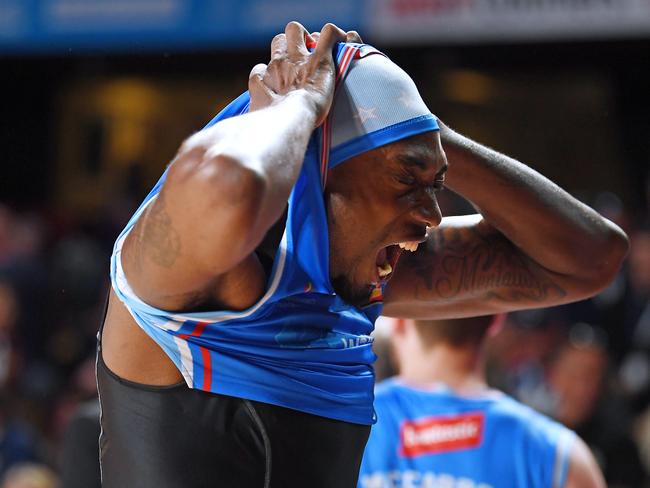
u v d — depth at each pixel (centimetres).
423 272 446
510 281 455
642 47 2092
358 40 382
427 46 1928
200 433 349
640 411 1534
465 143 423
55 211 2770
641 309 1648
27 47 2023
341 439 369
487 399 626
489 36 1734
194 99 2762
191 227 304
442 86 2331
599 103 2356
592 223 443
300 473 355
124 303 345
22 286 2028
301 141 323
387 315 464
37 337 2028
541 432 619
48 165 2880
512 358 1548
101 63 2594
